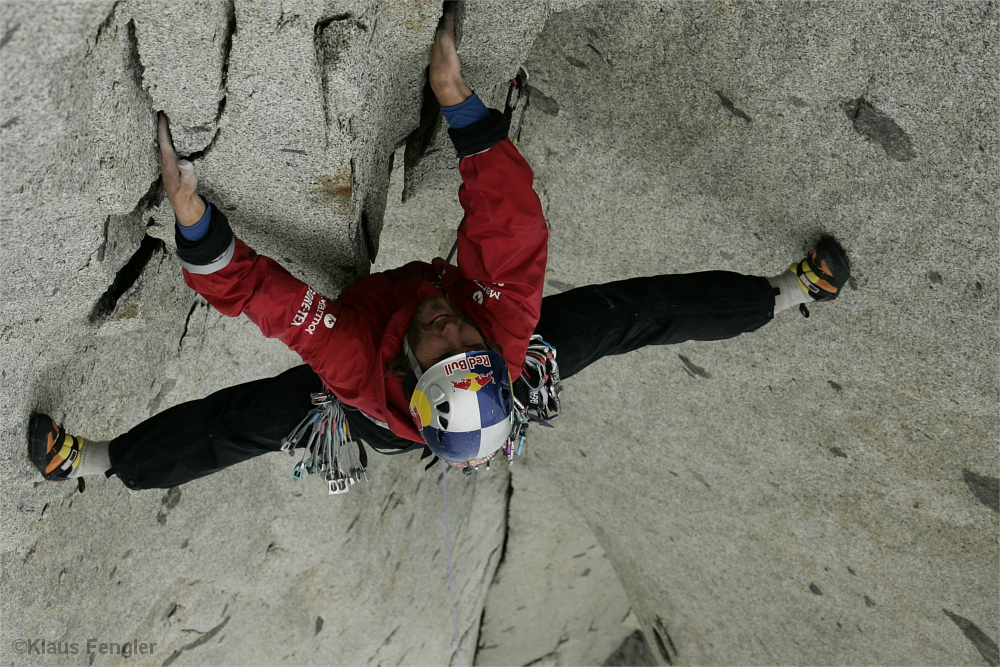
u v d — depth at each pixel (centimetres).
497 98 248
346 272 252
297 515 423
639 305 251
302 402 242
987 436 285
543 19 212
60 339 221
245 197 209
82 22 140
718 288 258
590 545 691
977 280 241
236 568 411
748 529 449
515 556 711
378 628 549
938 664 414
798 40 219
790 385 339
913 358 282
